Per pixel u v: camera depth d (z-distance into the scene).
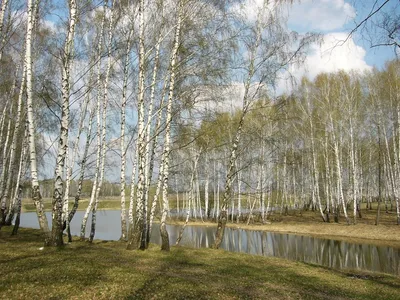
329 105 33.81
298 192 54.94
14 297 6.30
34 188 12.25
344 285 10.70
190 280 9.06
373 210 43.72
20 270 8.20
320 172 45.97
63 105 12.24
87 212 19.22
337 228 31.83
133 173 19.17
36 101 21.08
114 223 43.12
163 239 14.92
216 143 19.86
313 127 36.69
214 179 47.47
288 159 40.81
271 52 17.19
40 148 25.39
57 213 12.34
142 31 14.27
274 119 19.17
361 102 34.34
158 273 9.48
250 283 9.62
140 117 14.14
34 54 18.81
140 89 14.21
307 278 11.30
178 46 14.58
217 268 11.57
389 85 30.98
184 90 15.30
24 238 16.66
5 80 21.97
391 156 40.09
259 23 17.47
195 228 40.62
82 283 7.48
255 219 44.94
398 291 10.51
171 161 21.17
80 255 11.06
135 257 12.17
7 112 24.58
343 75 34.12
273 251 23.48
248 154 30.27
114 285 7.60
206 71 15.04
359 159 40.59
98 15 17.77
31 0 12.22
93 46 18.03
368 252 22.22
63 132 12.18
